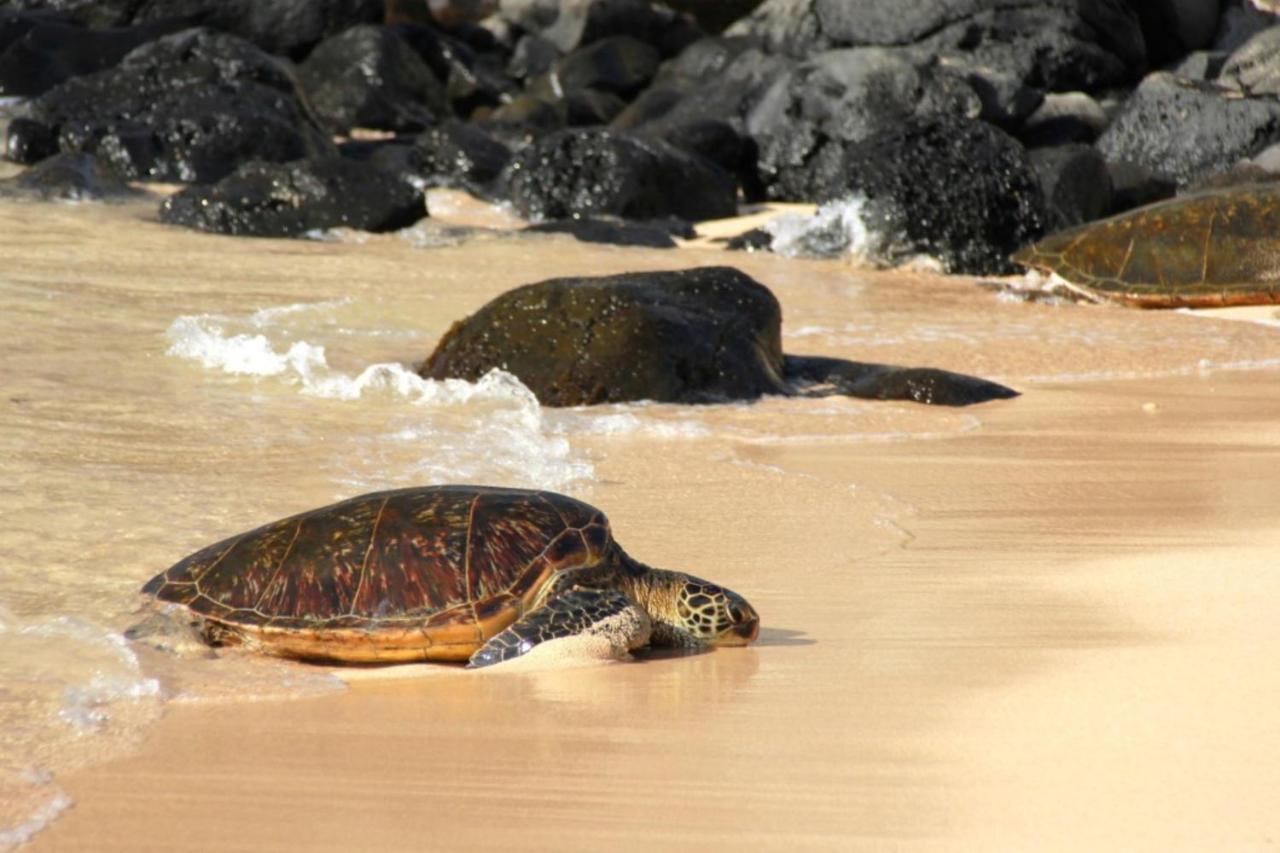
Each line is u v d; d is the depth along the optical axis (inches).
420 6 5438.0
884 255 2810.0
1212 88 3777.1
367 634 700.0
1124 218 2440.9
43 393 1317.7
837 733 588.4
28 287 1911.9
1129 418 1457.9
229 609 722.2
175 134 3390.7
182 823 502.3
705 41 4808.1
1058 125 3757.4
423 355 1649.9
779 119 3732.8
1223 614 754.8
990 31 4008.4
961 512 1034.1
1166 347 1937.7
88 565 832.3
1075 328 2097.7
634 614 711.7
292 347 1578.5
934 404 1526.8
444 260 2500.0
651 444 1261.1
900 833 487.8
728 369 1519.4
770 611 788.0
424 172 3676.2
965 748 565.3
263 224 2768.2
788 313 2144.4
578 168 3297.2
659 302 1541.6
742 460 1199.6
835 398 1542.8
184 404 1318.9
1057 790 518.9
